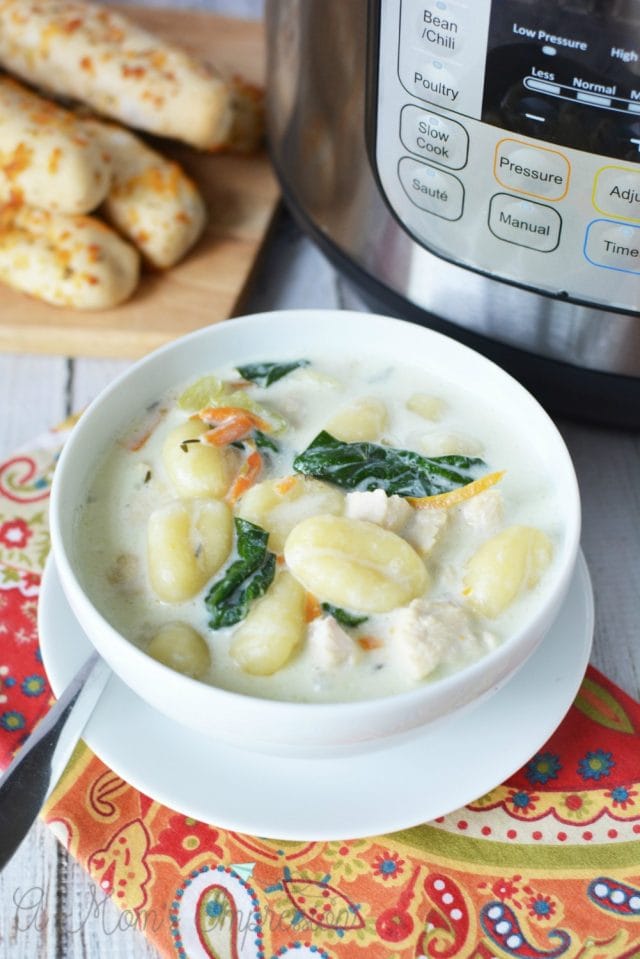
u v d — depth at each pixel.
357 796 0.40
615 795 0.42
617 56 0.40
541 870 0.40
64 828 0.41
